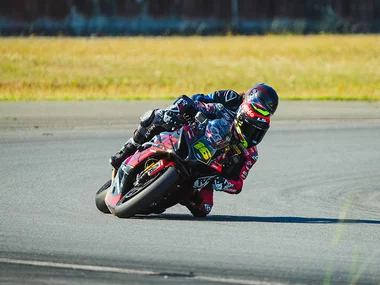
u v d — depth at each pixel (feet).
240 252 65.57
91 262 59.98
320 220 83.56
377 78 279.28
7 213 79.61
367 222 83.56
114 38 429.38
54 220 76.64
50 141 136.67
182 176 75.25
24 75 264.11
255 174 113.60
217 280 56.59
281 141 143.84
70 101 191.83
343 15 506.89
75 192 95.30
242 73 292.81
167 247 66.08
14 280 54.54
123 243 66.85
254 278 57.72
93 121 161.07
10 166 112.68
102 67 301.22
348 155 131.34
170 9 473.67
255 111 74.49
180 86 245.45
